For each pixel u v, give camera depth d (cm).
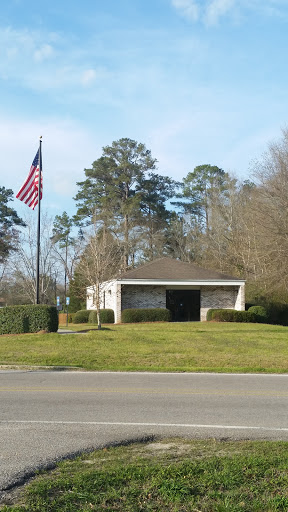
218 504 452
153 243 6016
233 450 631
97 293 2880
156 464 568
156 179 6328
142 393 1076
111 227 5781
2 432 725
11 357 1628
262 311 3541
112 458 602
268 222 3672
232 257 4941
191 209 6712
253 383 1238
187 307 3759
